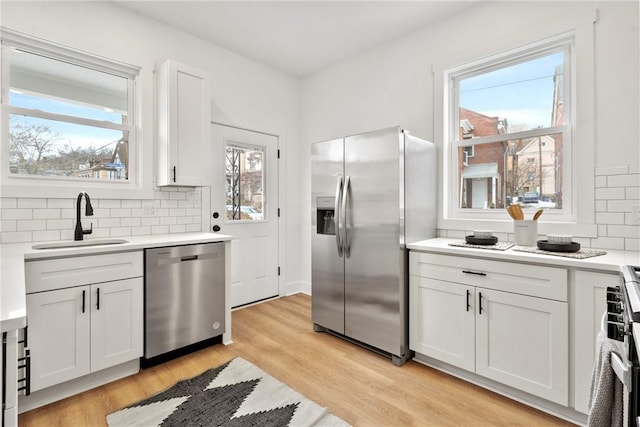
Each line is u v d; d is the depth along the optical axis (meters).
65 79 2.45
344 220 2.55
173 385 1.97
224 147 3.35
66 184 2.40
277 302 3.67
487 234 2.24
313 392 1.91
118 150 2.67
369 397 1.87
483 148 2.69
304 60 3.60
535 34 2.28
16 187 2.14
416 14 2.73
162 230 2.85
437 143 2.81
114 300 2.01
